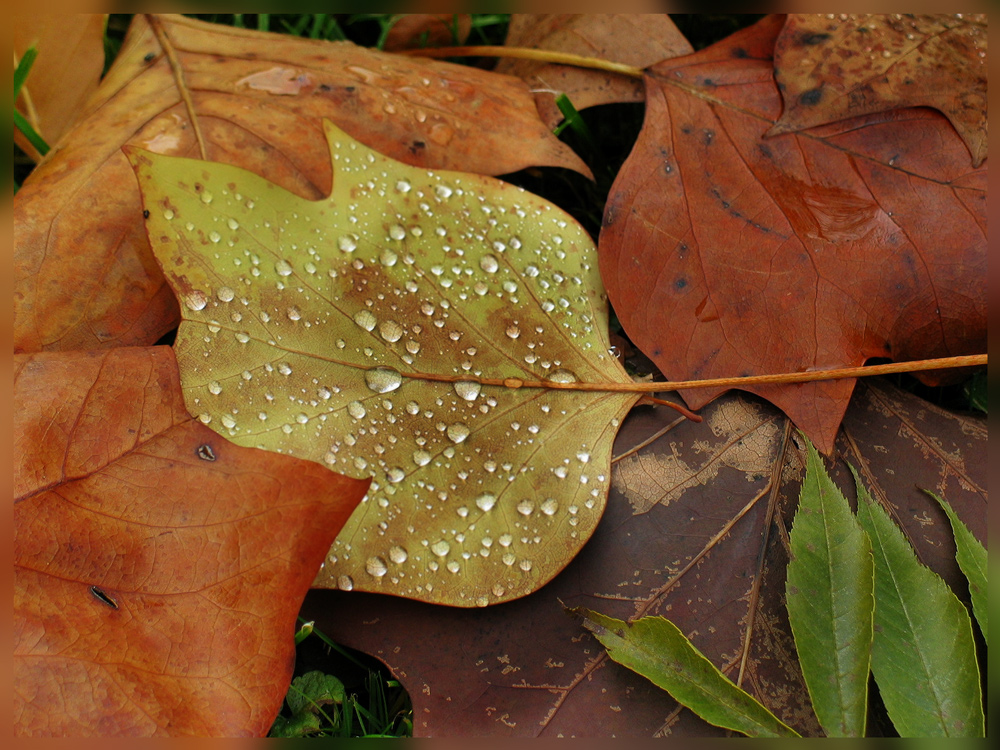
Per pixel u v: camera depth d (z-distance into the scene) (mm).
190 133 371
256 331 344
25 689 310
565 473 348
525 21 424
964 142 363
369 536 341
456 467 346
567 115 402
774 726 323
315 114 376
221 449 329
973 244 357
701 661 328
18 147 415
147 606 320
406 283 352
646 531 351
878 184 365
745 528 350
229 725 315
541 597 346
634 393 355
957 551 338
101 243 359
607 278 363
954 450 358
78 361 330
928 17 376
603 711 336
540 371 354
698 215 367
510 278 358
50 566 318
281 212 349
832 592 329
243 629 321
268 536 325
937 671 326
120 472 325
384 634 346
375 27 458
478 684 340
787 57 374
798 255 361
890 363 361
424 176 359
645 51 402
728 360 358
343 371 346
